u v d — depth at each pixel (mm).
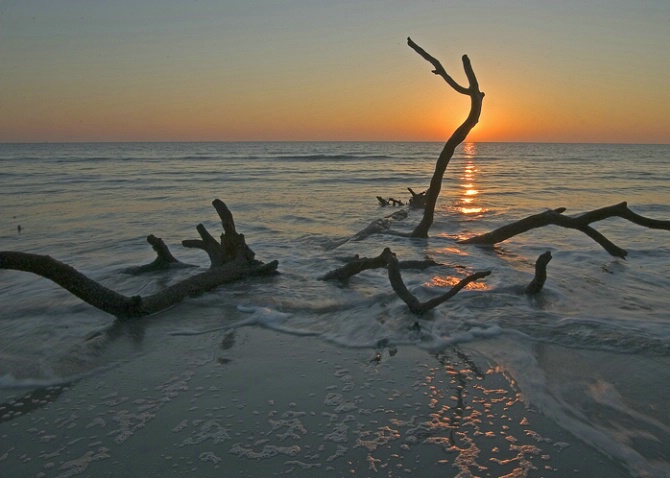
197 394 3635
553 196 18844
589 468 2805
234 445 3016
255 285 6262
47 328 4996
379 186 23594
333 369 4023
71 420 3318
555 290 6059
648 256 8289
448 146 8898
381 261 6117
